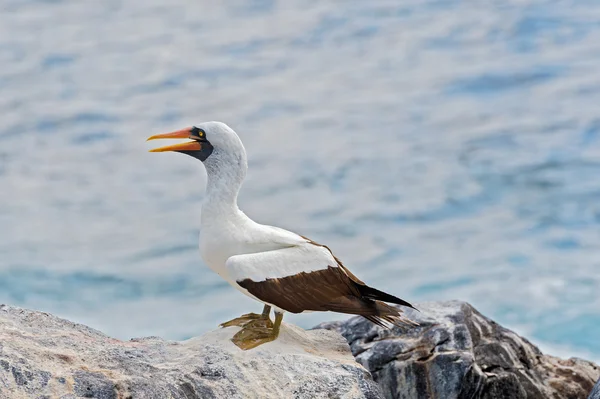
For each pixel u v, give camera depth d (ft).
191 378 32.45
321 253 35.86
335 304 35.42
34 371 30.78
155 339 35.99
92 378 30.99
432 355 43.16
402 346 43.62
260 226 36.91
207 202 36.88
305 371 34.19
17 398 29.71
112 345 34.17
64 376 30.86
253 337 36.04
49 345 32.94
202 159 37.14
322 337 37.99
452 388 42.22
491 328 45.78
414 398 42.52
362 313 35.50
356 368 34.76
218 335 36.52
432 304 46.39
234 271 34.88
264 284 34.83
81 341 33.76
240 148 36.81
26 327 34.17
